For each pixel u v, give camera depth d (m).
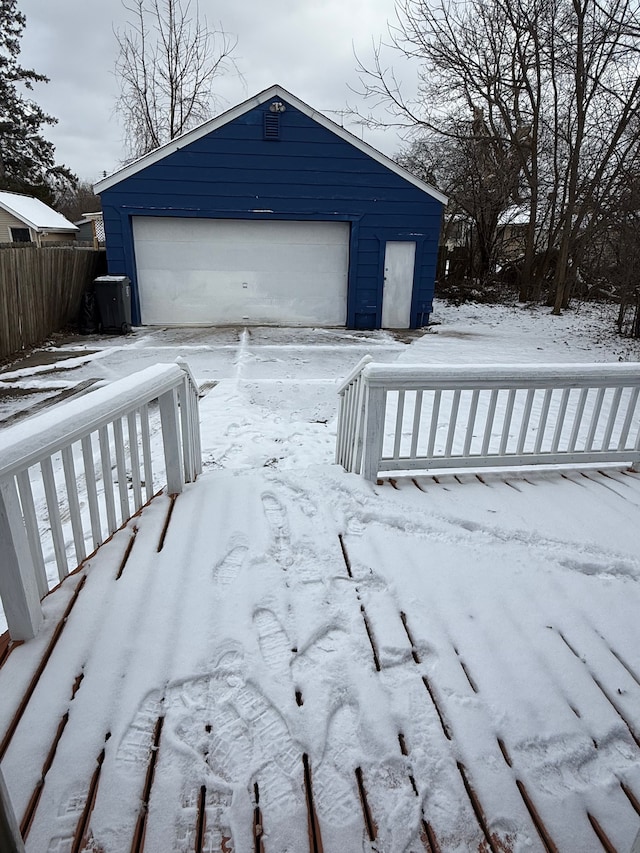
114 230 9.84
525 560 2.57
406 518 2.88
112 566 2.40
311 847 1.36
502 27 13.12
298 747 1.61
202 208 9.86
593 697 1.83
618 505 3.14
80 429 2.13
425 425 4.92
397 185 10.01
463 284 17.20
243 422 4.92
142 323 10.62
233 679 1.84
